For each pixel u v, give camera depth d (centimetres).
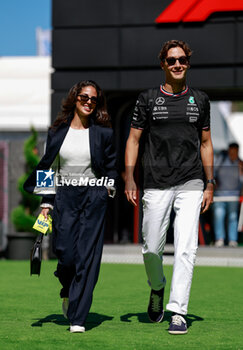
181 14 2202
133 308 1164
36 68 3484
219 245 2422
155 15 2225
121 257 2197
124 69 2253
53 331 916
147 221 941
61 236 909
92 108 912
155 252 945
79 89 912
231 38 2188
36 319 1031
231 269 1995
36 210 2409
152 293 996
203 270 1956
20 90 3309
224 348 805
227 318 1062
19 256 2347
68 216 913
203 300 1293
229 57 2189
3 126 3083
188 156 927
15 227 2405
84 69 2273
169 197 934
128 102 2384
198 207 924
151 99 930
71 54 2273
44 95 3266
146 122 946
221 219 2422
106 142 916
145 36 2236
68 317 908
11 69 3494
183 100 922
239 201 2480
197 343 834
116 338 863
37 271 901
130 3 2239
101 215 919
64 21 2277
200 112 924
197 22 2203
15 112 3148
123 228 2450
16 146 2745
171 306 901
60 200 916
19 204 2681
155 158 935
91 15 2261
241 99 2372
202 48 2202
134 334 895
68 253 909
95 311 1127
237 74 2189
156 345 817
